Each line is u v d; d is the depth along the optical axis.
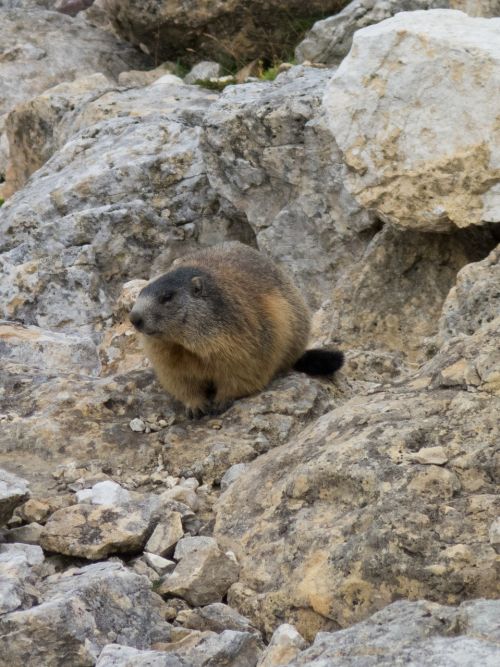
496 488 18.23
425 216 32.16
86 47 69.75
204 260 28.00
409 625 14.75
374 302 33.84
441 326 28.36
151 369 27.92
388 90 31.86
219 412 26.42
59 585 17.97
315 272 39.97
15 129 58.44
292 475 20.03
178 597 19.00
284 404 26.06
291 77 44.44
